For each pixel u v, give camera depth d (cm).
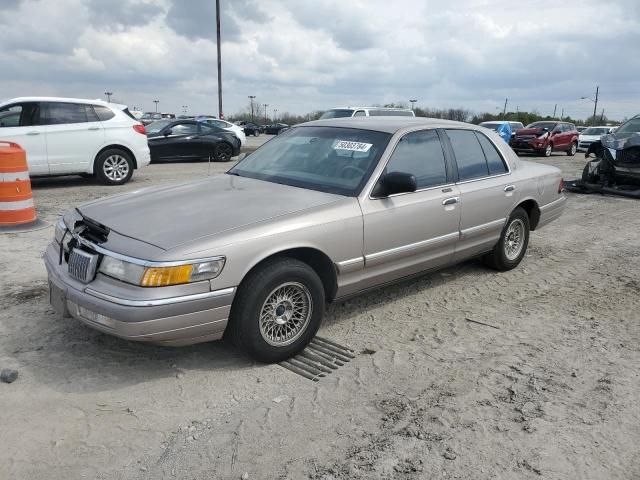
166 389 346
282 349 379
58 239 403
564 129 2588
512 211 583
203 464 278
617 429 316
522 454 291
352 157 454
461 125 545
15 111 1034
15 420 308
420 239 465
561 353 413
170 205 396
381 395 346
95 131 1105
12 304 468
